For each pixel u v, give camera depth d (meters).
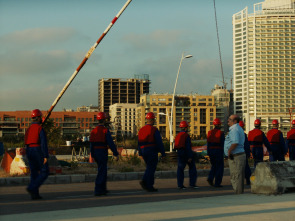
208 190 10.62
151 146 9.98
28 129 8.44
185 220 4.96
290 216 5.25
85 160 23.34
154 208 6.21
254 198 7.76
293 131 15.08
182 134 10.98
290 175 8.73
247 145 12.01
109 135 9.19
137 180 13.46
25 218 5.46
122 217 5.29
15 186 11.33
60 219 5.24
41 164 8.31
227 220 4.93
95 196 8.91
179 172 11.02
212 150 11.53
